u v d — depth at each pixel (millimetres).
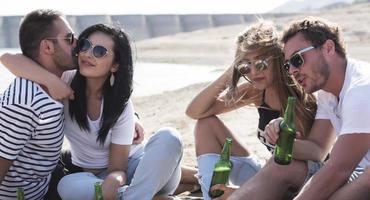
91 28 3750
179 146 3846
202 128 4121
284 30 3402
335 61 3250
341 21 46906
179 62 33188
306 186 3111
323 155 3561
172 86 17734
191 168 4797
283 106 3771
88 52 3672
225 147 3564
